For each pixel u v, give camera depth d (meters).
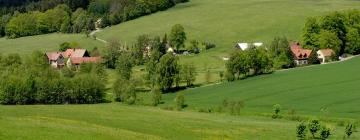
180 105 138.25
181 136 76.69
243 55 177.50
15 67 181.50
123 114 98.31
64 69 184.75
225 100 133.00
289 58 192.62
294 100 138.25
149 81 173.12
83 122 79.31
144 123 86.12
